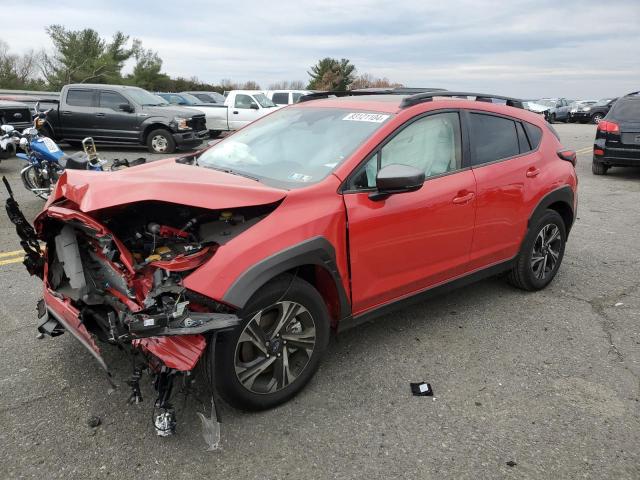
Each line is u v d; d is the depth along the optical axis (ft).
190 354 8.04
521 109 15.07
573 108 119.75
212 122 60.75
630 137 34.71
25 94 59.47
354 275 10.41
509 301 14.93
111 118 46.24
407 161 11.41
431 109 12.10
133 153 47.39
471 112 13.07
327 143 11.38
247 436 9.05
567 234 16.24
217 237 9.00
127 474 8.16
